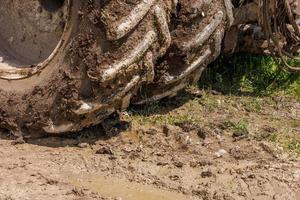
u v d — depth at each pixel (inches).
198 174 226.2
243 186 219.9
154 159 234.5
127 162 231.8
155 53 234.4
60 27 251.4
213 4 251.6
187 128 259.6
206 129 259.0
